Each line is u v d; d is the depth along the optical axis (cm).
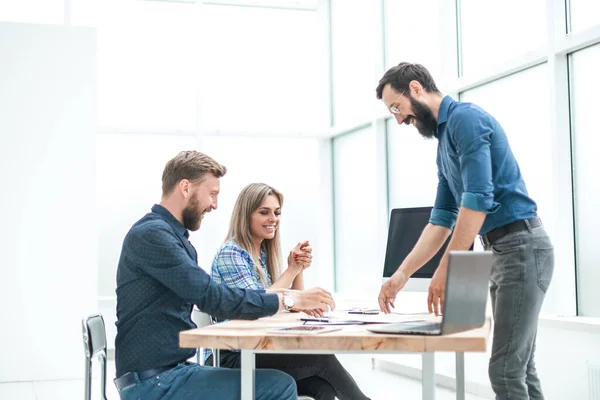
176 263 210
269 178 736
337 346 170
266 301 211
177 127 695
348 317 241
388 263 319
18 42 558
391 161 632
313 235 751
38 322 551
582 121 400
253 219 305
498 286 238
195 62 698
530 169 451
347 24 712
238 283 284
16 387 519
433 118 247
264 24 733
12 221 551
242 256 292
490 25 486
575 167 405
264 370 210
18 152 555
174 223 229
